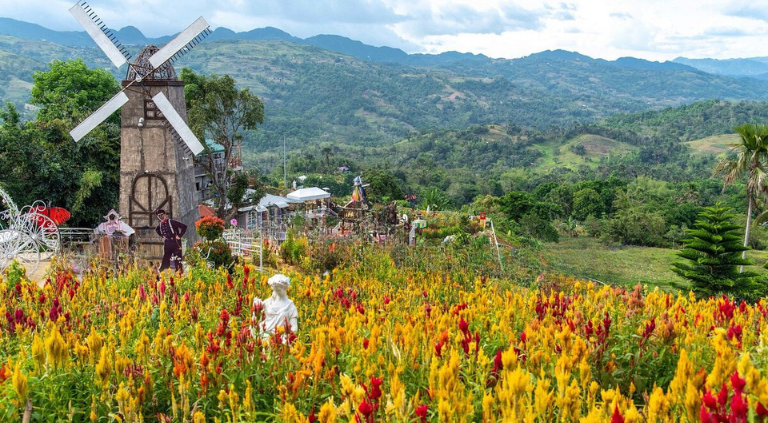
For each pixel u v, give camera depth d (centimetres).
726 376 410
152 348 568
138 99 1952
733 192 7356
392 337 564
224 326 603
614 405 351
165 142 1956
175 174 1962
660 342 589
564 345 511
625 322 682
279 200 3984
